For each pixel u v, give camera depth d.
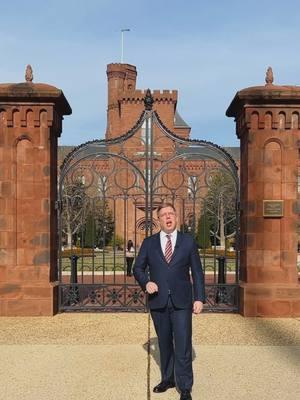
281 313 8.80
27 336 7.31
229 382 5.20
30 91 8.81
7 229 8.93
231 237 27.59
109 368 5.68
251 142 9.01
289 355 6.24
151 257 4.86
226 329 7.82
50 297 8.82
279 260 8.96
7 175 8.95
